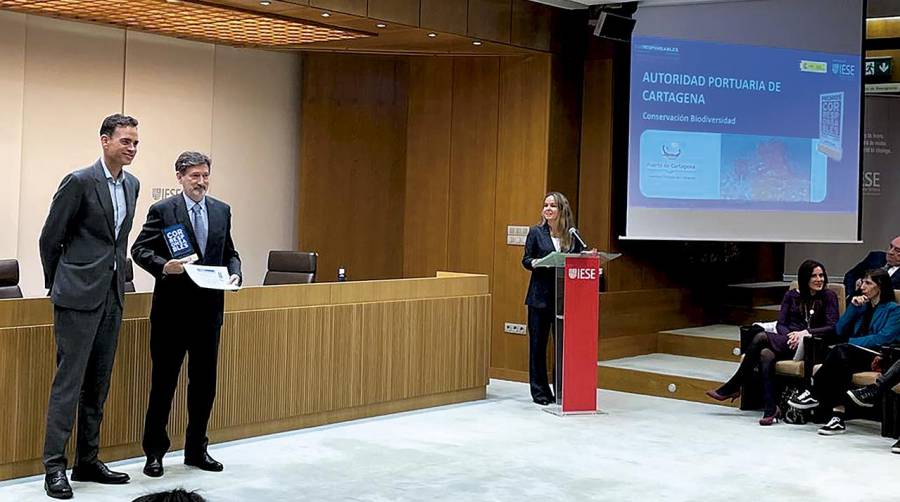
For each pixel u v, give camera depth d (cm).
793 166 934
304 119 980
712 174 920
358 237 999
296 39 879
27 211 807
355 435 686
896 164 1080
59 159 823
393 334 752
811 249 1095
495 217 951
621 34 898
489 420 750
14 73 789
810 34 934
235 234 947
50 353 558
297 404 689
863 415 755
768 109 928
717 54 917
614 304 941
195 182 570
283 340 676
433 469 604
